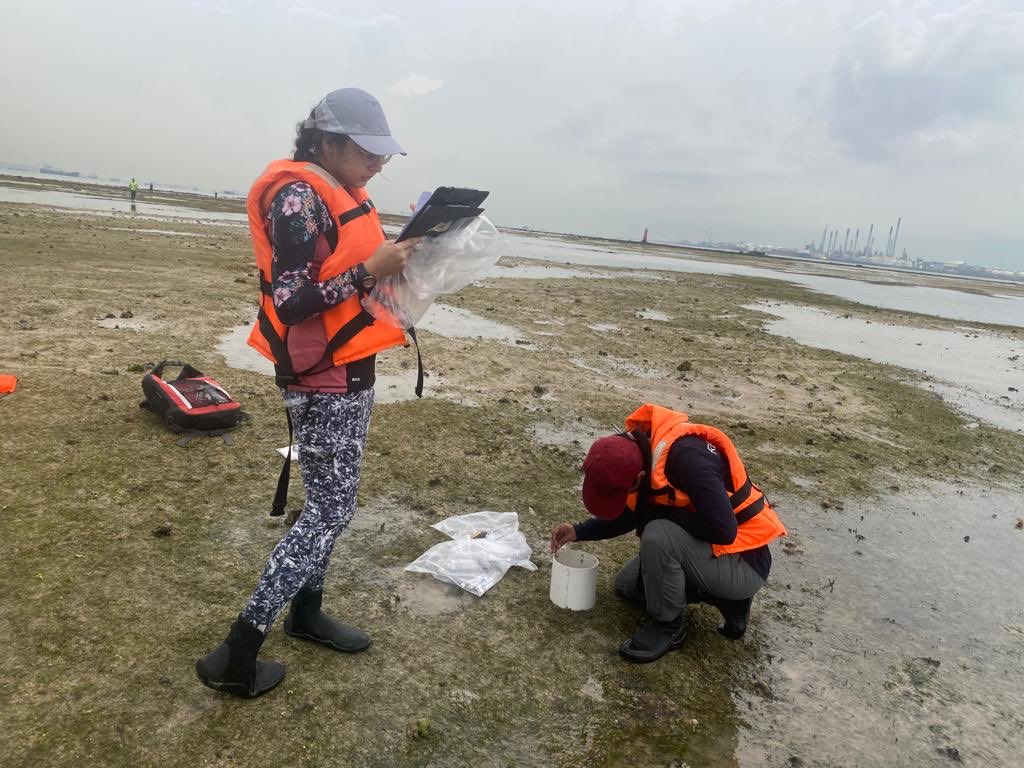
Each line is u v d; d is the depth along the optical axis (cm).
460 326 1121
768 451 642
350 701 276
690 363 1005
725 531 304
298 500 443
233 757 243
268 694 274
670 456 318
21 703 255
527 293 1681
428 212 240
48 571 338
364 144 241
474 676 301
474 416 651
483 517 440
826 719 300
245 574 356
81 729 247
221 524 404
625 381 859
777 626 367
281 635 310
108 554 359
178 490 439
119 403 577
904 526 513
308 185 240
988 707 319
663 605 323
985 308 2908
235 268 1524
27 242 1529
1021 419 869
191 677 279
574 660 320
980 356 1371
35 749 236
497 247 269
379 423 600
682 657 332
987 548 489
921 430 775
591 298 1722
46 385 601
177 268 1409
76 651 286
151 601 325
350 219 246
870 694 320
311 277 239
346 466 269
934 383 1041
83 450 480
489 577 375
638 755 267
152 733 249
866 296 2916
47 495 412
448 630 331
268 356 258
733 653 340
